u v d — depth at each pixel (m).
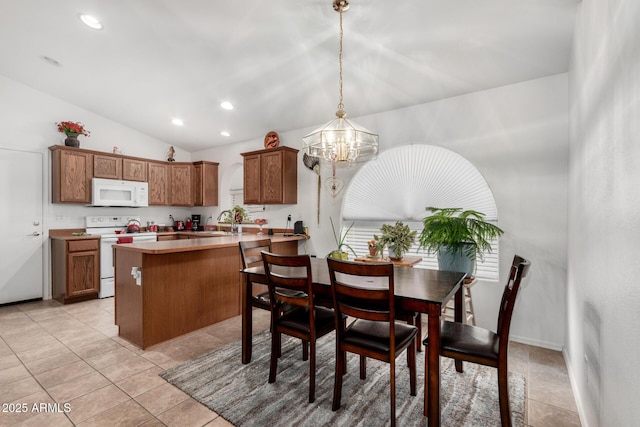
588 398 1.63
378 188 3.93
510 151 2.90
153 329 2.74
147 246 2.85
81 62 3.50
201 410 1.84
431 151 3.56
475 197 3.30
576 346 2.02
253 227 5.09
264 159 4.50
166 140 5.59
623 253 1.11
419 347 2.67
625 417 1.05
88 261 4.14
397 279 2.15
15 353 2.59
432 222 2.79
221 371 2.29
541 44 2.36
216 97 3.96
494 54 2.55
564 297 2.65
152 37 2.95
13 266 4.00
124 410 1.84
